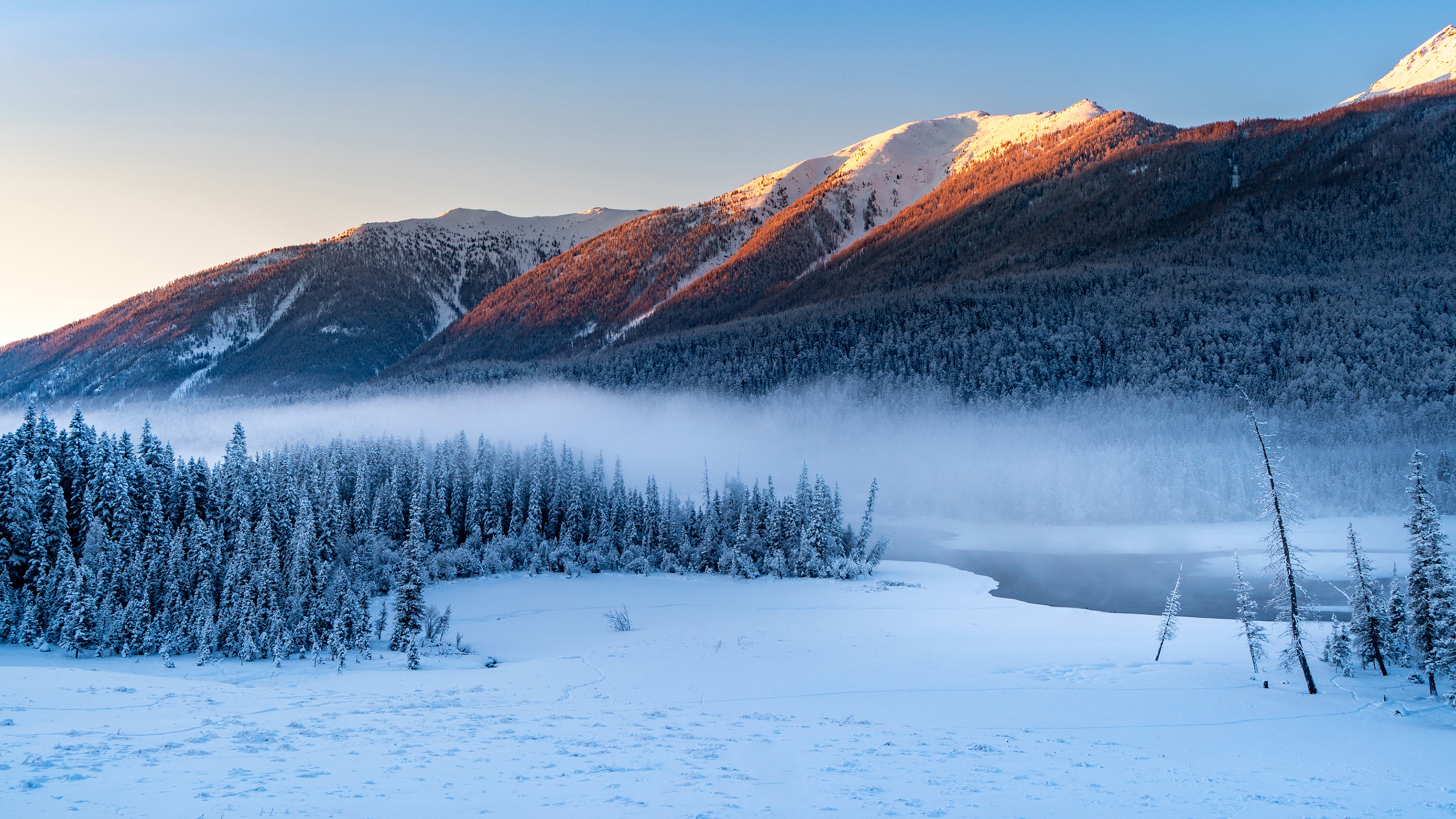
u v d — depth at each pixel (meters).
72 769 16.34
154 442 80.25
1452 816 18.52
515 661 54.50
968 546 126.50
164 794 14.59
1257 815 17.69
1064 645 50.88
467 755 19.59
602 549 100.12
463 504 105.94
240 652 51.97
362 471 102.06
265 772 16.78
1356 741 27.92
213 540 63.62
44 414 74.69
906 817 15.30
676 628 62.38
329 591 60.00
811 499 102.75
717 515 105.31
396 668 49.56
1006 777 20.08
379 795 15.09
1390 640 40.50
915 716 31.78
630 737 23.66
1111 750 25.61
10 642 55.84
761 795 16.53
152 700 28.09
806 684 40.03
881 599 76.75
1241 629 55.31
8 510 61.09
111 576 58.16
